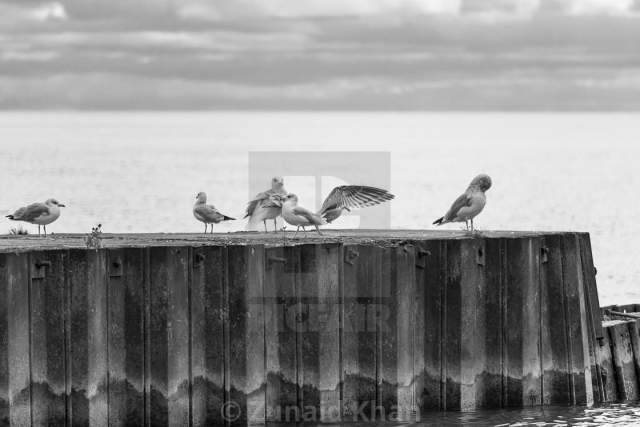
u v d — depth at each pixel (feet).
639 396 82.33
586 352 77.46
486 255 73.05
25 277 60.03
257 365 66.59
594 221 224.53
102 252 62.54
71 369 61.62
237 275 65.62
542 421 72.38
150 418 63.98
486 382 73.41
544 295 75.61
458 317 71.36
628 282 144.97
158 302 63.77
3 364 58.54
